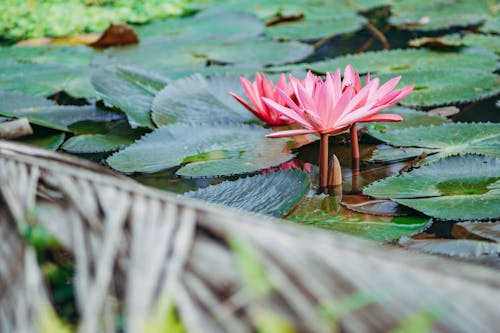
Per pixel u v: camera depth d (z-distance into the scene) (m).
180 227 0.52
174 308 0.49
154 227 0.53
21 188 0.61
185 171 1.94
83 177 0.60
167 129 2.18
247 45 3.60
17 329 0.54
